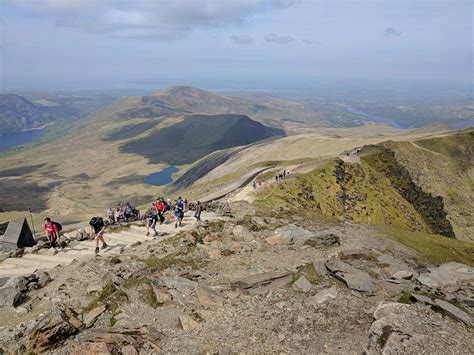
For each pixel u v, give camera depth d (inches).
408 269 860.0
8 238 1156.5
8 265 950.4
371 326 557.6
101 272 829.2
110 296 698.2
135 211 1595.7
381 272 828.6
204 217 1520.7
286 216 1533.0
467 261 1584.6
